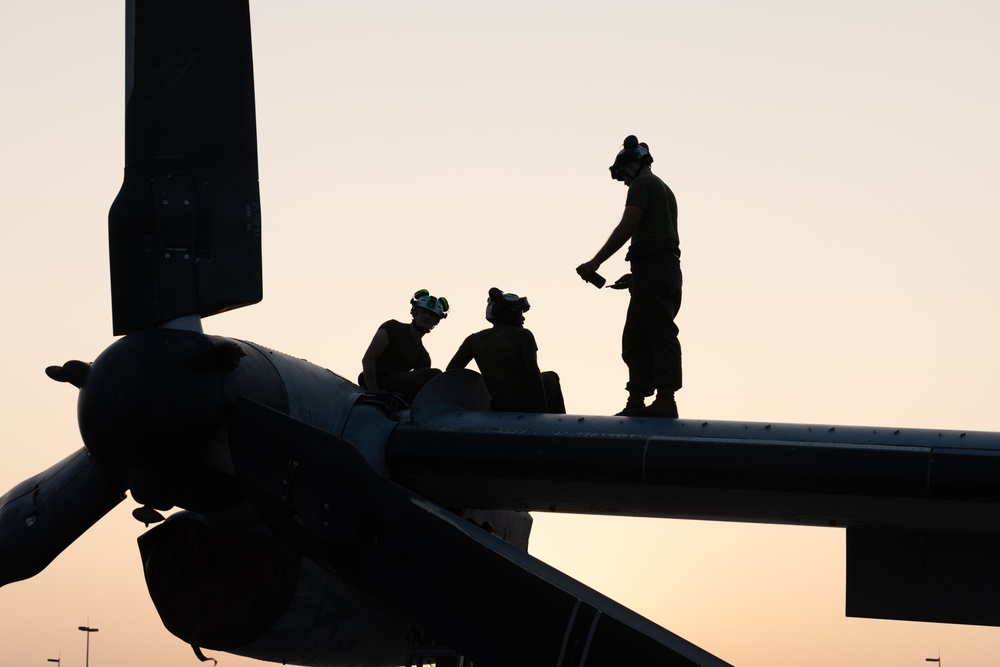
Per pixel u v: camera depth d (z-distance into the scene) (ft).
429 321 36.04
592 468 28.99
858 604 31.71
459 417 30.45
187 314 28.37
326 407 29.94
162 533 30.94
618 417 30.04
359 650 32.58
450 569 26.81
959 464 27.43
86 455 30.83
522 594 26.43
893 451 27.89
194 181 28.86
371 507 27.17
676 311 31.71
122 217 28.60
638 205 31.50
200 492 28.27
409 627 32.50
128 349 27.66
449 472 29.66
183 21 29.25
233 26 29.32
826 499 28.78
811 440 28.45
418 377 34.91
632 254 31.89
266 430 27.37
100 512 30.66
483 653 26.40
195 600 30.73
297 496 27.30
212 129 29.07
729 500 29.78
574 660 25.85
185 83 29.12
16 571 30.66
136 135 28.94
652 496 30.12
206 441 27.45
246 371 28.14
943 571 31.24
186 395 27.14
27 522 30.60
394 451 29.78
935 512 28.89
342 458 27.27
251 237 28.96
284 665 34.42
